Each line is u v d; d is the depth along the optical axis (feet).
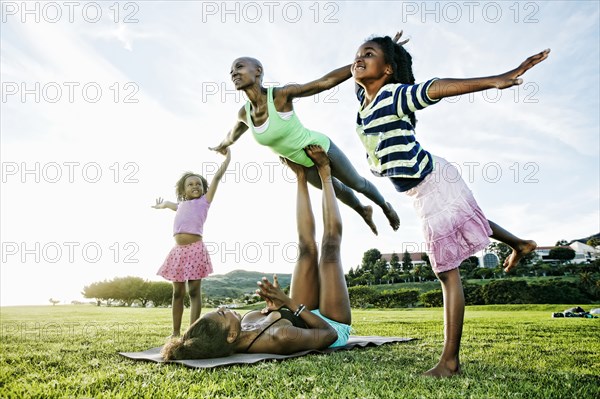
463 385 6.96
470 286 110.63
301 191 13.16
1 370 8.36
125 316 28.07
